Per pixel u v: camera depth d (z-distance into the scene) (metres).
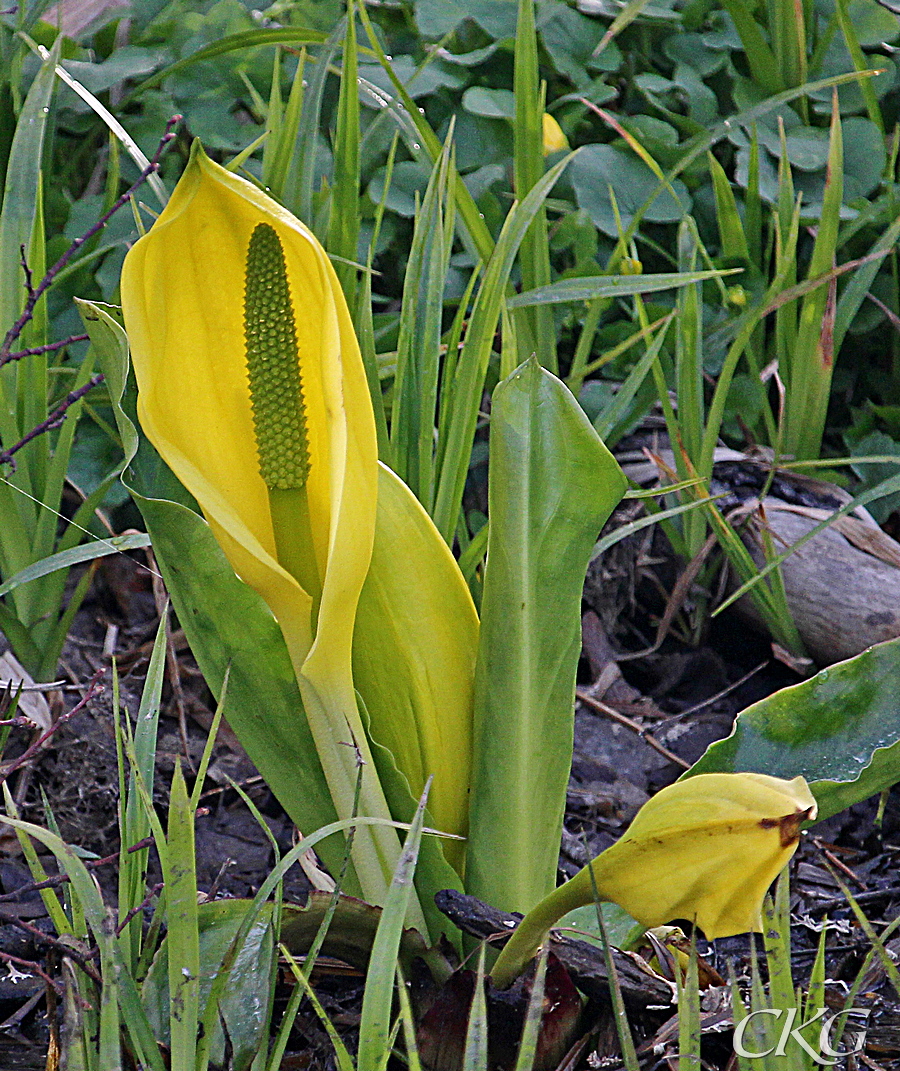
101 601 2.01
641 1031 1.58
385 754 1.55
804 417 2.00
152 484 1.61
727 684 1.91
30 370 1.78
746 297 2.07
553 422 1.52
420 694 1.57
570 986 1.55
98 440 1.96
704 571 1.97
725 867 1.48
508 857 1.56
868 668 1.59
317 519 1.56
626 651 1.98
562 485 1.53
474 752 1.56
